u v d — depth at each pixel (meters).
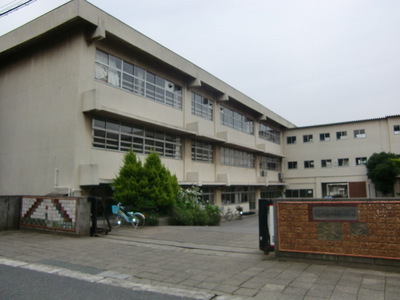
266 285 5.62
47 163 14.96
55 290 5.35
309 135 38.84
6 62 18.03
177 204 16.61
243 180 29.77
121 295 5.13
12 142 16.83
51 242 9.97
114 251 8.60
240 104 28.84
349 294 5.09
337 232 6.88
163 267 6.91
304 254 7.16
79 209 10.97
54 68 15.47
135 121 16.73
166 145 19.64
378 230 6.51
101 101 15.22
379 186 32.22
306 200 7.25
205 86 23.47
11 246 9.33
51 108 15.25
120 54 16.58
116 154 15.95
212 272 6.50
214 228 13.48
